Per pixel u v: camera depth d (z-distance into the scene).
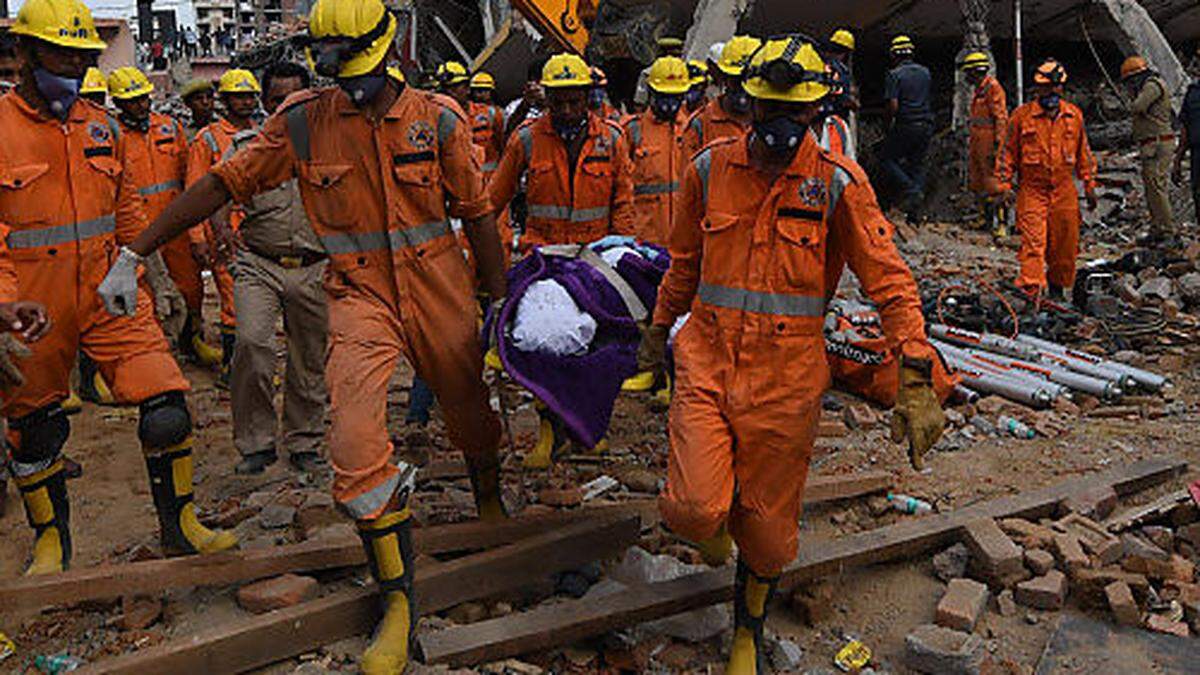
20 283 3.92
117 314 3.67
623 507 4.48
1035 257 8.83
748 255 3.20
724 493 3.17
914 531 4.26
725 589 3.76
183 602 3.96
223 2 44.25
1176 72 14.07
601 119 6.15
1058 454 5.56
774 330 3.19
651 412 6.49
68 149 3.95
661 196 7.12
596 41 12.95
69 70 3.83
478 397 3.98
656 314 3.65
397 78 3.64
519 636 3.49
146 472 5.75
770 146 3.03
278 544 4.54
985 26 14.78
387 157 3.54
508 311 4.07
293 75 5.66
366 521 3.39
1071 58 16.61
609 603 3.66
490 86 12.59
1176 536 4.41
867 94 16.94
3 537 4.84
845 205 3.15
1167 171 10.98
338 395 3.44
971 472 5.32
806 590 3.92
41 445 4.10
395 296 3.68
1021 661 3.56
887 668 3.57
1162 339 7.77
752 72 2.98
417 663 3.45
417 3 20.25
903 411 3.12
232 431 6.27
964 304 8.48
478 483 4.30
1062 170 8.76
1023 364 6.96
